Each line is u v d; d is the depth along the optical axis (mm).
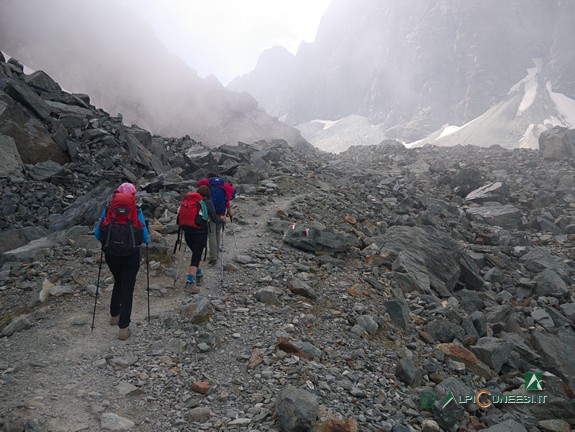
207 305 8289
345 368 7223
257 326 8008
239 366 6766
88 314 8148
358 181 23844
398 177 27125
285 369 6660
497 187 23203
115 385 6043
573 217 21125
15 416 5176
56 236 11742
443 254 13453
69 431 5066
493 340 9461
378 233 15844
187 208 9188
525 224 20969
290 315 8641
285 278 10203
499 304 13227
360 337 8430
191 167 20719
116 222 7168
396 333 9133
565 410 7520
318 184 20297
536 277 14555
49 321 7812
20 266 10164
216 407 5766
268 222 13875
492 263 15844
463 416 6914
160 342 7168
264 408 5750
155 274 9953
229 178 19266
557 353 9953
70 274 9555
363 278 11312
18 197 15219
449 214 20609
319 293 9922
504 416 7254
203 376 6402
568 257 17609
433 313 10555
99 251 10953
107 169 18672
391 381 7195
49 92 23266
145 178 19406
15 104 18484
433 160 33656
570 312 12805
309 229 12273
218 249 10727
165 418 5492
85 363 6531
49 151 18250
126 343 7191
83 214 13609
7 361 6453
